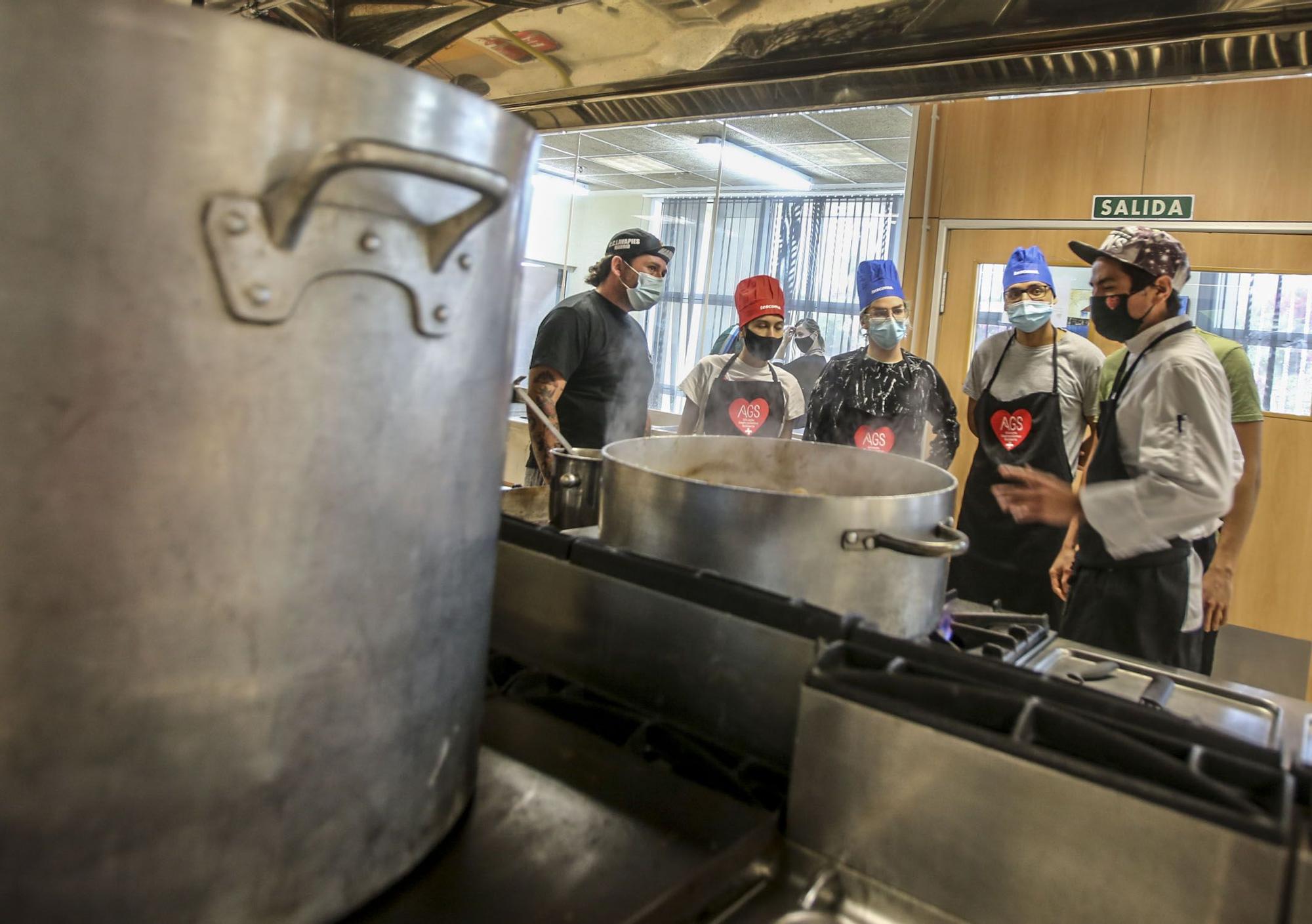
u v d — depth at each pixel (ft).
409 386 1.50
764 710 2.42
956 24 3.57
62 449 1.15
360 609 1.50
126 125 1.12
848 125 13.51
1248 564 9.47
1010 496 4.25
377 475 1.47
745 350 8.68
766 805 2.28
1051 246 10.31
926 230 11.05
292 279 1.27
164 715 1.28
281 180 1.23
